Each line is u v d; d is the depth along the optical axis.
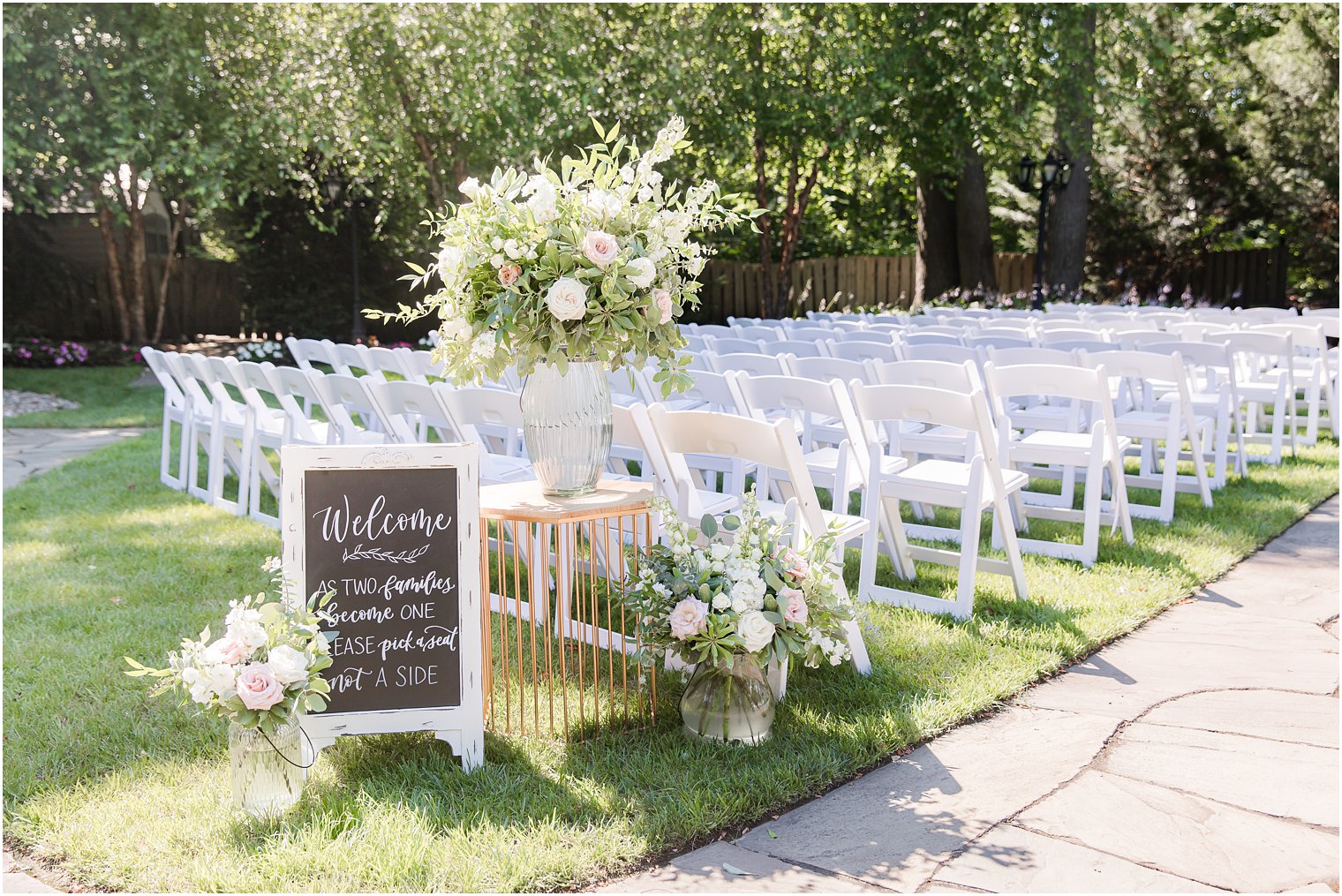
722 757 2.85
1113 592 4.17
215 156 12.15
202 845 2.44
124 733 3.04
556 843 2.42
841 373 5.07
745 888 2.26
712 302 18.30
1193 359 5.87
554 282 2.87
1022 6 12.64
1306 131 18.81
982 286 15.22
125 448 8.12
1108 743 2.94
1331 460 6.75
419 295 16.33
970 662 3.47
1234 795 2.64
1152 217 19.97
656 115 12.76
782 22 13.10
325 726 2.79
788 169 16.84
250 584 4.47
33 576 4.59
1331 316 8.68
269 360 13.23
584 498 3.06
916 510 5.41
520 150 12.13
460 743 2.82
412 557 2.82
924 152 14.34
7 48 11.48
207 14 12.69
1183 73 18.41
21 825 2.54
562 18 12.88
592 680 3.44
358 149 13.29
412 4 11.95
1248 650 3.65
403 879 2.28
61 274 14.77
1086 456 4.63
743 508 3.10
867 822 2.55
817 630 2.97
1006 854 2.39
